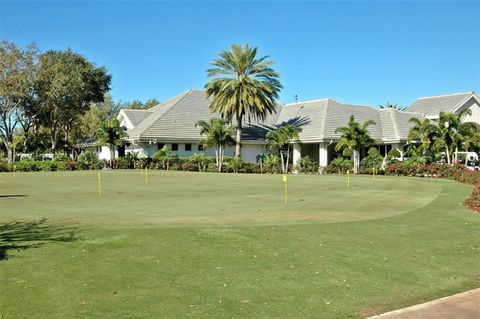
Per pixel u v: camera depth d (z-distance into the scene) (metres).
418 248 8.79
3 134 53.88
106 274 7.04
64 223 11.34
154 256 8.02
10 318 5.44
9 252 8.23
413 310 5.74
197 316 5.50
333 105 48.34
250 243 8.96
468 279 6.98
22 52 51.09
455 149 36.22
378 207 14.64
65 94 55.50
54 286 6.50
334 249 8.61
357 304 5.94
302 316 5.54
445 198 16.94
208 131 41.88
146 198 17.67
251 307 5.80
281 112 53.56
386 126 47.03
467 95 50.94
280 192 20.20
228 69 43.91
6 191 21.12
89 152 47.06
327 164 43.44
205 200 16.83
